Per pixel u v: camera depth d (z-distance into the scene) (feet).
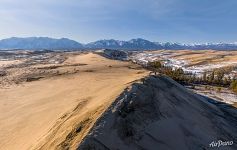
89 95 150.61
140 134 93.71
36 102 176.24
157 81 149.07
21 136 120.78
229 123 158.20
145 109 109.19
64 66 376.68
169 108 123.24
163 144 95.55
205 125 131.54
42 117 138.72
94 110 102.22
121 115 97.50
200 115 141.28
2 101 191.42
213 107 180.34
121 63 424.87
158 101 122.21
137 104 108.47
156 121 105.70
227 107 211.20
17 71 355.97
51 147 87.10
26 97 198.39
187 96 160.86
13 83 264.93
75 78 248.93
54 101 166.50
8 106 176.76
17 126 135.74
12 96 206.90
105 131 87.25
